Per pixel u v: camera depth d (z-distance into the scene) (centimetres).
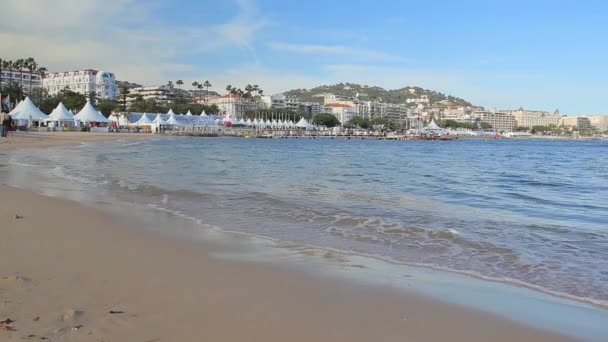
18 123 8706
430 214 1116
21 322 412
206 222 950
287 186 1599
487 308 503
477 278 616
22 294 481
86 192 1314
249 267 629
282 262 662
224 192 1397
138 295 498
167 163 2562
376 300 516
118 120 11481
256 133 13488
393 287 564
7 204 1034
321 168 2527
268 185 1616
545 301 532
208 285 545
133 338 392
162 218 970
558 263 696
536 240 846
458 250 765
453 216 1095
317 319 455
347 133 16288
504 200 1431
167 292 513
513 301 528
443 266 671
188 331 412
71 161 2464
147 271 588
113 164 2369
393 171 2442
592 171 2836
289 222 971
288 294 525
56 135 6519
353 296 527
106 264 610
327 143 9281
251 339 402
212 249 723
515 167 3133
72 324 414
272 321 445
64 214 950
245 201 1231
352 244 793
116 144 5262
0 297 468
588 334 442
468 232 908
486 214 1143
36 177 1645
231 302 491
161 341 389
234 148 5503
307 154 4334
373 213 1102
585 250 776
